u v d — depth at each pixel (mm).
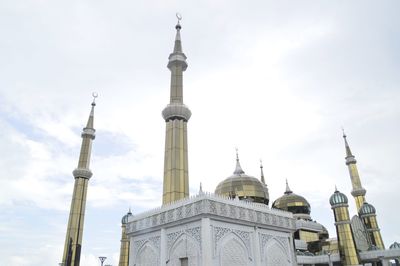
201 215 21109
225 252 21391
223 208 22141
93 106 65062
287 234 27375
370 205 61406
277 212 26703
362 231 56375
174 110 37750
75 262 50375
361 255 50312
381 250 48812
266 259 24203
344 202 50594
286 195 63094
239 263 22094
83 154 59000
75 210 53719
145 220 25766
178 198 32688
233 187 41062
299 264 48094
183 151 35812
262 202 40500
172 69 41969
